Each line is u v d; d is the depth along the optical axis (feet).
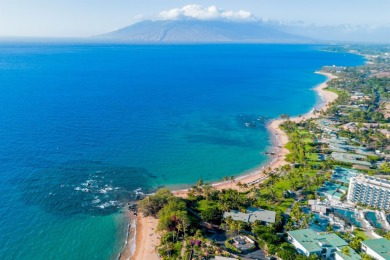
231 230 508.94
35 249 464.24
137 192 631.97
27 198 580.71
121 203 593.01
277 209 569.23
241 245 477.36
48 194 598.34
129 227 528.22
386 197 572.92
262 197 605.73
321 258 444.55
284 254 437.58
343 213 566.36
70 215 545.85
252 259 448.65
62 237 492.95
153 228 527.81
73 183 643.86
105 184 650.84
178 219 504.02
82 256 459.73
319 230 513.45
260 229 496.64
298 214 537.65
